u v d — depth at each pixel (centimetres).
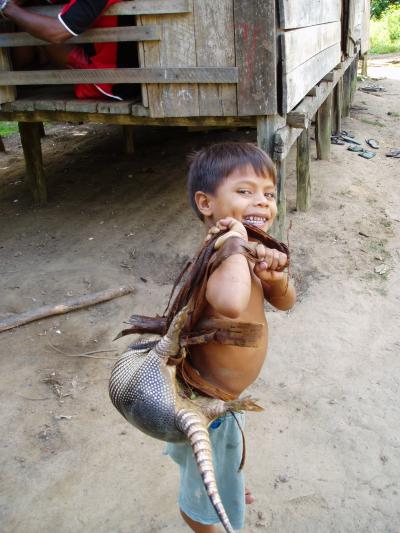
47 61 526
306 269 495
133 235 555
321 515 270
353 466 299
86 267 503
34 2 462
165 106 423
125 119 460
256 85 391
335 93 878
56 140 919
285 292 181
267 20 375
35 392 357
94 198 652
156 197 639
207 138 864
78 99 472
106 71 425
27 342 407
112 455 307
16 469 299
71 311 440
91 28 411
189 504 201
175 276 486
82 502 279
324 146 749
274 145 411
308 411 339
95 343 406
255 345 148
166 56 405
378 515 270
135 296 459
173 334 151
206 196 167
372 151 843
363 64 1481
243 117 421
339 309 443
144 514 271
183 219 578
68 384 364
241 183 162
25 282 483
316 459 304
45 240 560
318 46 540
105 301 452
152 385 150
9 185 718
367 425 328
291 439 317
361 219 593
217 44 391
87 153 830
